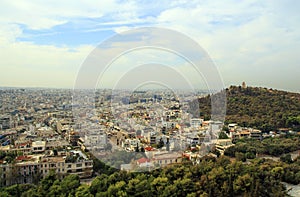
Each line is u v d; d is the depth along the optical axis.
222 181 26.97
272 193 28.47
